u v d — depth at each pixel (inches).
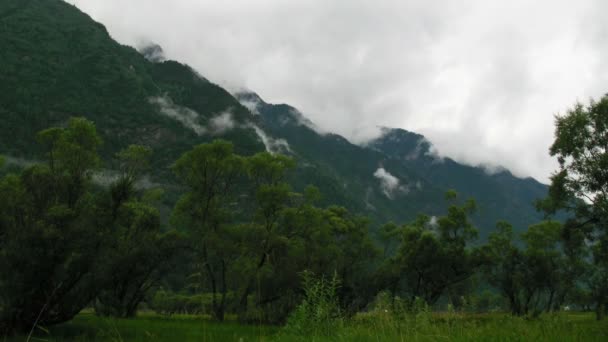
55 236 863.1
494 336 260.2
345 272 2031.3
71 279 919.0
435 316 319.9
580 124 1206.9
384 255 2351.1
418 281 2204.7
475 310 344.2
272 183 1909.4
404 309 310.5
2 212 984.9
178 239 1761.8
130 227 1557.6
